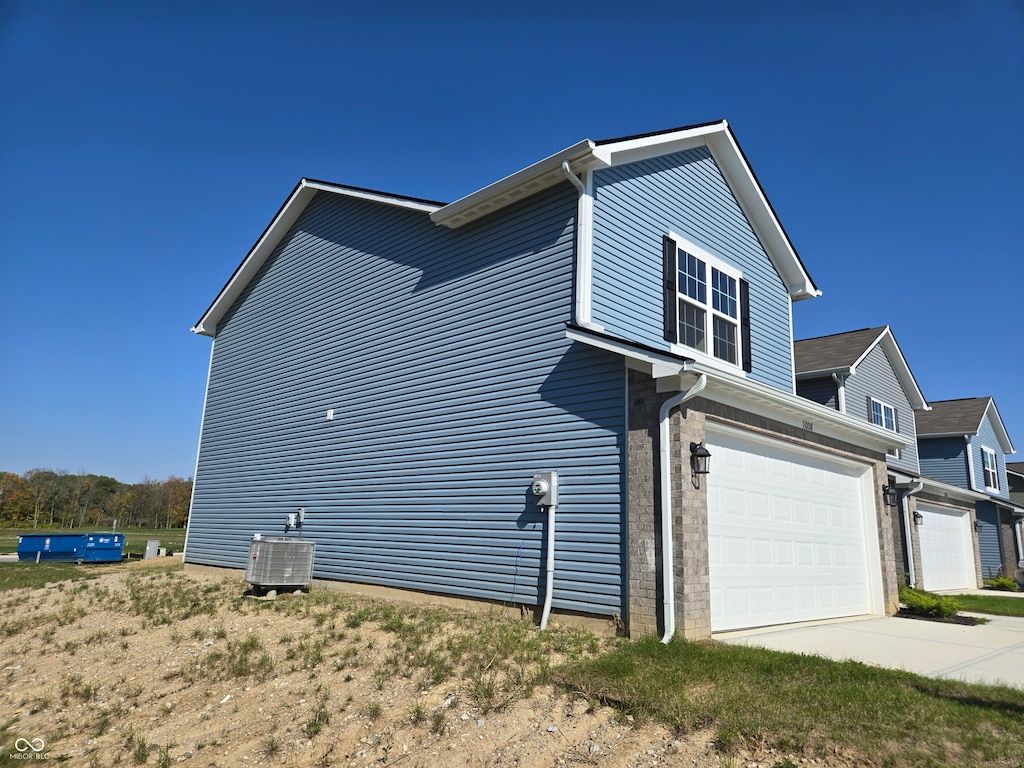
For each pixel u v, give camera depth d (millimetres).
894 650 7152
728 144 11594
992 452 28172
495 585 8836
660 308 9766
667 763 4207
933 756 3955
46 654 8445
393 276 11797
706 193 11453
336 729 5301
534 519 8547
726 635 7641
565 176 8891
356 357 12234
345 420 12148
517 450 8945
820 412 9422
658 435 7395
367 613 8742
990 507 25172
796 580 9336
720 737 4316
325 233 13836
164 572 15758
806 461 10125
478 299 10031
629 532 7449
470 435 9656
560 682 5578
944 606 10328
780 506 9289
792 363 13148
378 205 12516
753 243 12641
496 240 9969
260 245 15297
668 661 5965
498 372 9453
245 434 14953
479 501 9312
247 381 15312
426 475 10227
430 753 4758
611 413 7965
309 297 13891
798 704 4820
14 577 16406
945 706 4797
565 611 7906
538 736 4770
